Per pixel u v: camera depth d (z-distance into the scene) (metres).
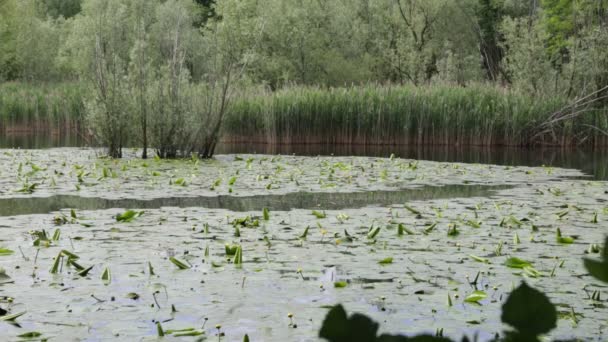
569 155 16.02
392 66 31.30
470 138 18.61
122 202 7.84
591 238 5.94
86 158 12.69
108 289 4.21
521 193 8.88
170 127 12.95
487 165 12.28
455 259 5.10
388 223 6.60
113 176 9.90
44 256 5.08
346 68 31.94
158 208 7.38
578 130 18.69
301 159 13.04
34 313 3.73
